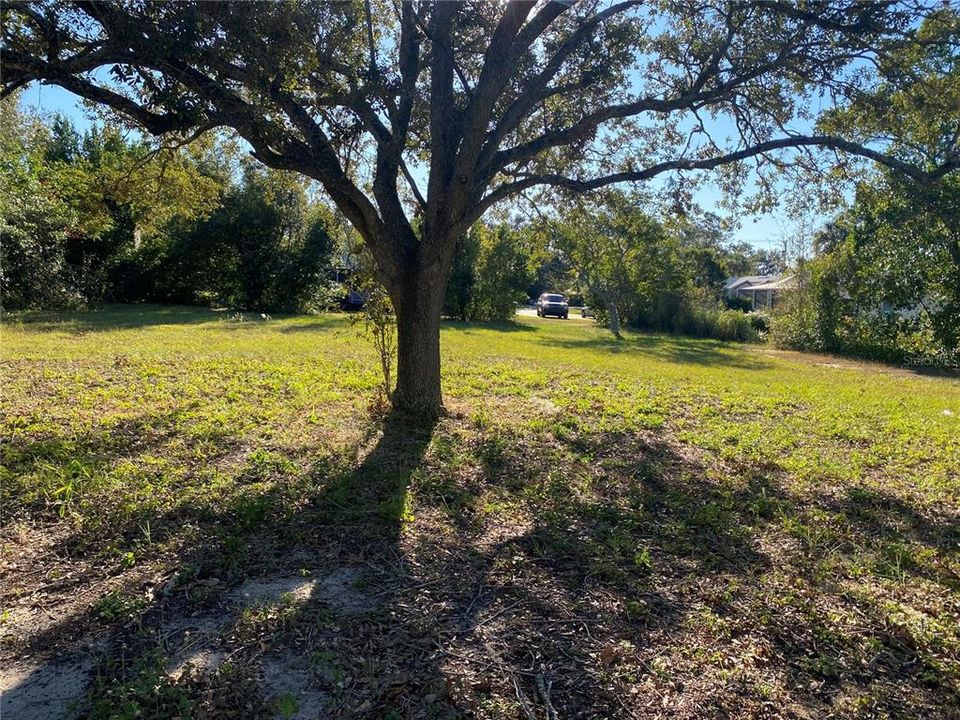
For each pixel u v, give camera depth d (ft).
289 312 86.22
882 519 16.51
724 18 25.30
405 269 23.82
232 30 16.29
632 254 83.10
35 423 20.58
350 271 26.43
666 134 29.89
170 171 31.22
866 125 26.32
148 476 16.21
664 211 31.71
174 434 20.08
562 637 10.26
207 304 89.35
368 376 32.68
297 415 23.35
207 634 9.86
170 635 9.82
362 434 21.29
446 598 11.34
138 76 16.84
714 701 8.85
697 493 17.74
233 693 8.48
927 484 19.69
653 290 91.61
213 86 18.15
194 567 11.84
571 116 27.55
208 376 30.50
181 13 15.92
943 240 59.82
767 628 10.78
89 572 11.68
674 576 12.62
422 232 24.29
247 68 17.40
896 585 12.73
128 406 23.30
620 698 8.81
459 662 9.46
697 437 24.32
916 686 9.45
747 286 179.52
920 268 63.36
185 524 13.60
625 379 39.45
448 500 16.06
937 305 63.87
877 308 69.77
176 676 8.79
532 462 19.62
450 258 24.34
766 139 28.73
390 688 8.74
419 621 10.51
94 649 9.45
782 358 65.05
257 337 49.90
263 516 14.24
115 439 19.03
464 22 23.93
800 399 35.42
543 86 24.08
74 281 74.64
